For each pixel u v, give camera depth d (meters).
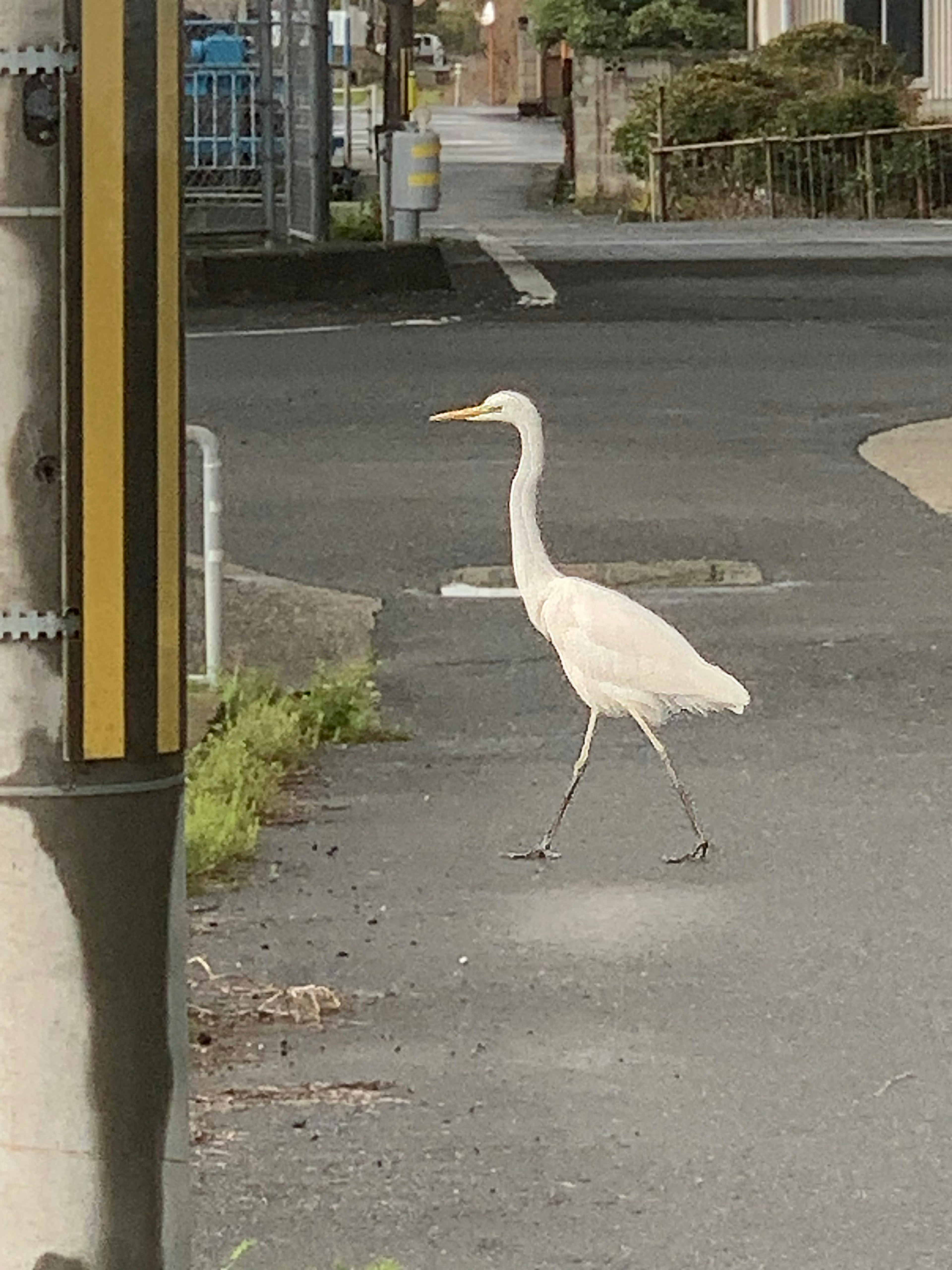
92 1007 2.92
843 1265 4.27
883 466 11.36
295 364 13.73
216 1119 4.93
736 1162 4.72
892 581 9.55
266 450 11.68
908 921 6.18
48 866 2.89
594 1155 4.75
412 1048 5.34
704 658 8.62
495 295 16.16
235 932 6.14
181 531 2.91
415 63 43.34
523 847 6.88
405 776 7.54
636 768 7.58
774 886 6.49
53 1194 2.95
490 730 7.96
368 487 10.98
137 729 2.90
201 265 15.89
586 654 6.78
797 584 9.54
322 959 5.93
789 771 7.52
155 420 2.86
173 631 2.91
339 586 9.55
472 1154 4.76
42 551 2.84
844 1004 5.59
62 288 2.81
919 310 15.43
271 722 7.65
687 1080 5.15
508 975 5.81
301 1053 5.30
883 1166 4.70
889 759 7.62
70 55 2.79
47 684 2.87
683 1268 4.26
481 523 10.41
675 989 5.71
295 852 6.83
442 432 12.04
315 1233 4.41
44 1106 2.93
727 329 14.77
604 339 14.44
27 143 2.79
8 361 2.81
